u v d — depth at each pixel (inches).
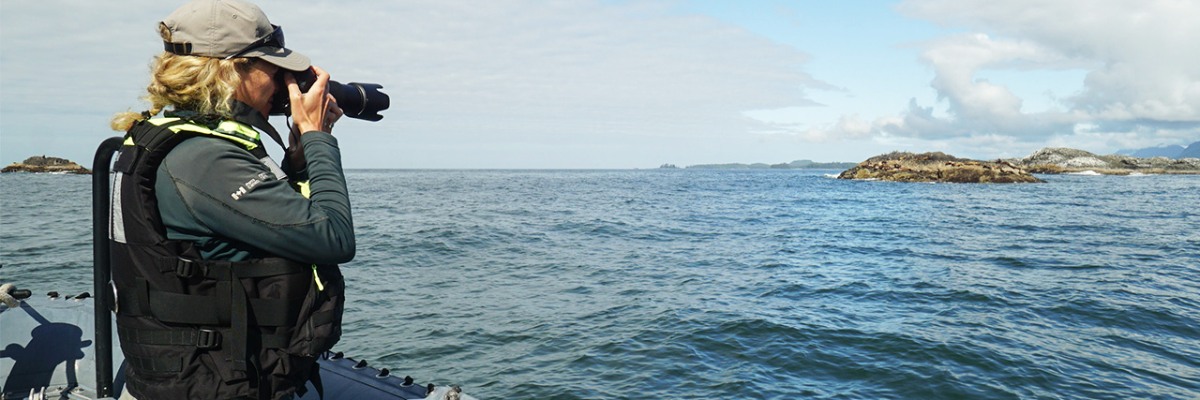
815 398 240.1
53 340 90.4
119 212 54.1
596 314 360.2
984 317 355.6
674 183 3499.0
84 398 83.4
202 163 51.2
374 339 310.3
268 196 51.7
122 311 54.7
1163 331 330.6
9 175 3629.4
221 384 53.6
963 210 1289.4
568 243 703.7
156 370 53.2
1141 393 245.3
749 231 863.7
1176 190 2331.4
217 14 53.8
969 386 251.0
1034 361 278.7
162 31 54.4
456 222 948.6
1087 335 321.1
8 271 469.4
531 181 4028.1
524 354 289.1
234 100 55.9
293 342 55.3
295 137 62.2
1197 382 257.3
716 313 358.9
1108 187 2544.3
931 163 3294.8
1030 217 1109.1
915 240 757.3
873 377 261.1
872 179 3225.9
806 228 910.4
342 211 56.2
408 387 82.7
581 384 252.8
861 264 560.1
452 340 308.8
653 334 318.0
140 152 52.0
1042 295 416.2
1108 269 530.6
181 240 52.3
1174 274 504.4
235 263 52.9
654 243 714.8
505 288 438.0
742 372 266.4
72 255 547.8
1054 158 5260.8
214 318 52.8
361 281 459.5
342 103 64.0
